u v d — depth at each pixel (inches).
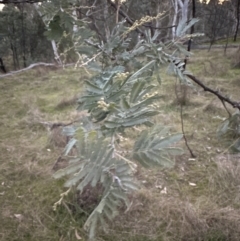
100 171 19.6
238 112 60.7
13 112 210.8
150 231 95.4
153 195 111.9
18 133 174.1
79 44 37.5
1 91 263.3
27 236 97.2
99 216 20.6
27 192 117.8
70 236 95.9
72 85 269.0
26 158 143.9
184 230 94.7
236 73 275.4
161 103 197.3
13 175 129.7
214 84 238.2
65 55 37.8
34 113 197.3
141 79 23.9
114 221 98.1
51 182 122.2
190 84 42.8
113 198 20.1
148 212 102.1
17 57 368.2
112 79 25.9
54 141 152.3
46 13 35.3
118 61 38.8
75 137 20.6
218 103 193.8
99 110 25.4
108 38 39.2
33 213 106.0
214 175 122.6
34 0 38.4
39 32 361.4
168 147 20.8
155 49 38.5
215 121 173.6
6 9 345.7
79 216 103.1
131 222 98.1
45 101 228.7
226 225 96.1
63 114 192.7
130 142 103.3
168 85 230.7
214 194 113.1
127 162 20.1
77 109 27.4
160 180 121.0
